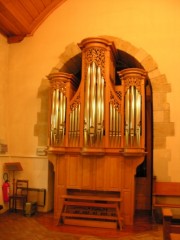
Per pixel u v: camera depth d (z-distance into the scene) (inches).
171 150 237.1
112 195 229.6
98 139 226.1
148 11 255.1
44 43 275.4
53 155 239.0
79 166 233.3
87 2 269.6
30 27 273.0
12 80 279.0
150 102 279.6
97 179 228.7
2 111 268.4
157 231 200.5
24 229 200.7
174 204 227.8
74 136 234.7
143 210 266.5
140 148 219.8
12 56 281.4
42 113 268.1
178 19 248.7
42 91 270.7
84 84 235.5
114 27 260.7
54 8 275.1
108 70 232.4
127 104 225.6
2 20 250.5
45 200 254.5
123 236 189.3
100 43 231.9
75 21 270.4
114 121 227.8
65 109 238.8
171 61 245.6
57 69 269.4
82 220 213.9
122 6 261.1
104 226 209.0
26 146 267.9
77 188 231.6
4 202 251.9
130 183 222.2
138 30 255.1
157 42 250.2
